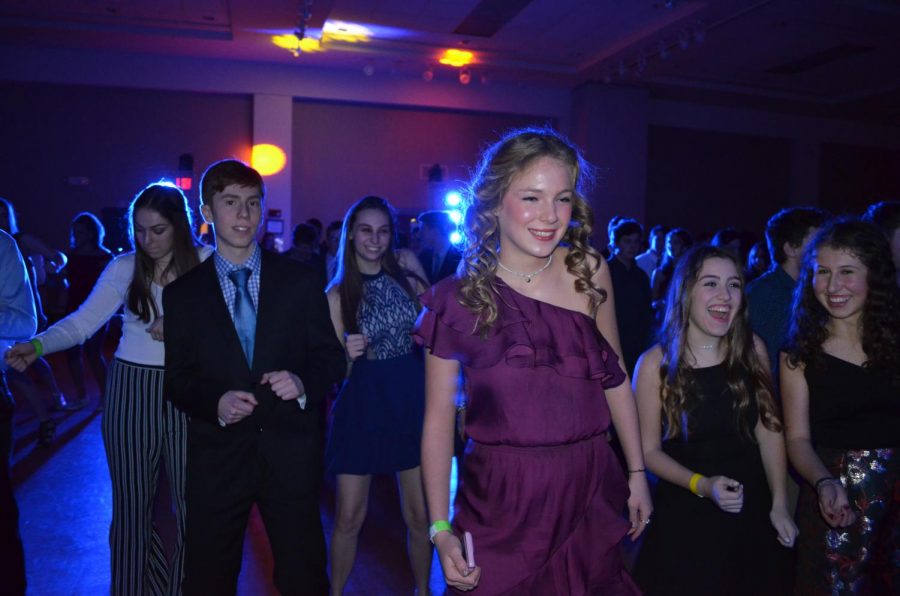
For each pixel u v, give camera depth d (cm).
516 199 151
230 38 951
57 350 241
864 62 1023
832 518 192
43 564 312
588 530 157
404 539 349
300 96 1088
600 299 162
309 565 213
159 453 245
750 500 204
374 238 272
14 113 1024
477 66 1066
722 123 1310
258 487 211
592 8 835
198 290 213
